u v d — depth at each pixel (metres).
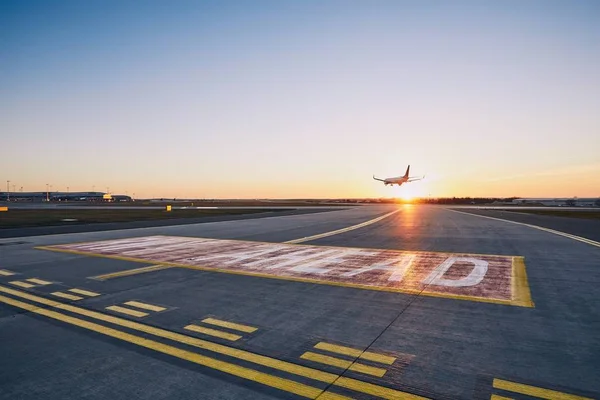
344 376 3.99
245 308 6.53
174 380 3.93
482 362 4.29
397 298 7.14
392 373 4.04
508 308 6.46
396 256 12.35
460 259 11.66
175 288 8.03
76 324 5.73
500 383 3.79
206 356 4.52
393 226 25.70
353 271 9.86
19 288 8.05
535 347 4.73
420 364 4.26
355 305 6.69
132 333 5.32
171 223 28.66
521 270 9.83
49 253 13.16
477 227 24.39
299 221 31.50
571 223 27.95
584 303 6.76
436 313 6.20
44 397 3.60
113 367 4.24
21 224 26.44
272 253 13.15
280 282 8.59
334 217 37.94
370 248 14.40
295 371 4.11
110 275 9.41
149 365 4.29
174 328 5.52
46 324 5.74
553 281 8.53
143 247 14.82
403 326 5.56
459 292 7.59
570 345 4.80
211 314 6.19
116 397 3.59
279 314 6.18
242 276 9.27
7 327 5.61
